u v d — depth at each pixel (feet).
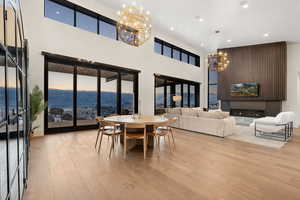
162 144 13.14
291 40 24.62
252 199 5.90
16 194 4.89
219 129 15.88
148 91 23.86
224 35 23.99
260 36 23.73
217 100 32.89
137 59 22.39
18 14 5.79
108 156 10.03
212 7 16.83
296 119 24.75
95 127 18.67
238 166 8.84
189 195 6.09
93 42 18.01
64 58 15.76
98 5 18.19
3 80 3.75
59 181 6.95
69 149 11.15
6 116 3.85
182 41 28.04
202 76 35.01
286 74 25.68
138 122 9.96
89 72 18.28
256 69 27.17
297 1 15.16
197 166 8.79
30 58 13.87
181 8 17.24
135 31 12.55
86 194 6.05
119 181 7.04
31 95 12.65
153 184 6.84
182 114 20.08
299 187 6.75
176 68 28.94
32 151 10.64
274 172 8.14
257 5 16.03
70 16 16.75
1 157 3.58
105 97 19.62
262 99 26.53
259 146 12.79
